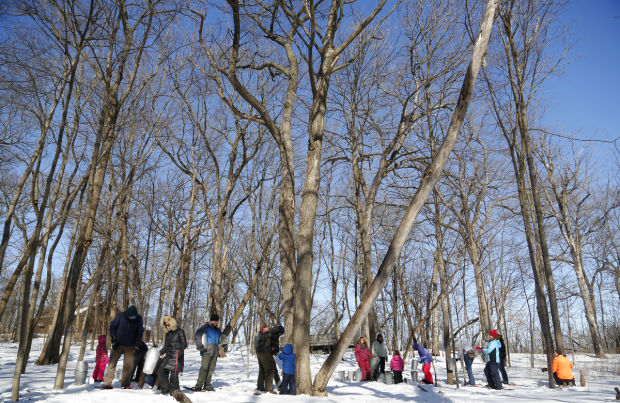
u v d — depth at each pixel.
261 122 11.29
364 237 18.86
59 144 8.21
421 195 7.66
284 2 9.37
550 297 13.55
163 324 8.41
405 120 18.25
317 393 8.39
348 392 10.09
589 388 12.47
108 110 11.08
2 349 22.64
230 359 19.41
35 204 13.49
